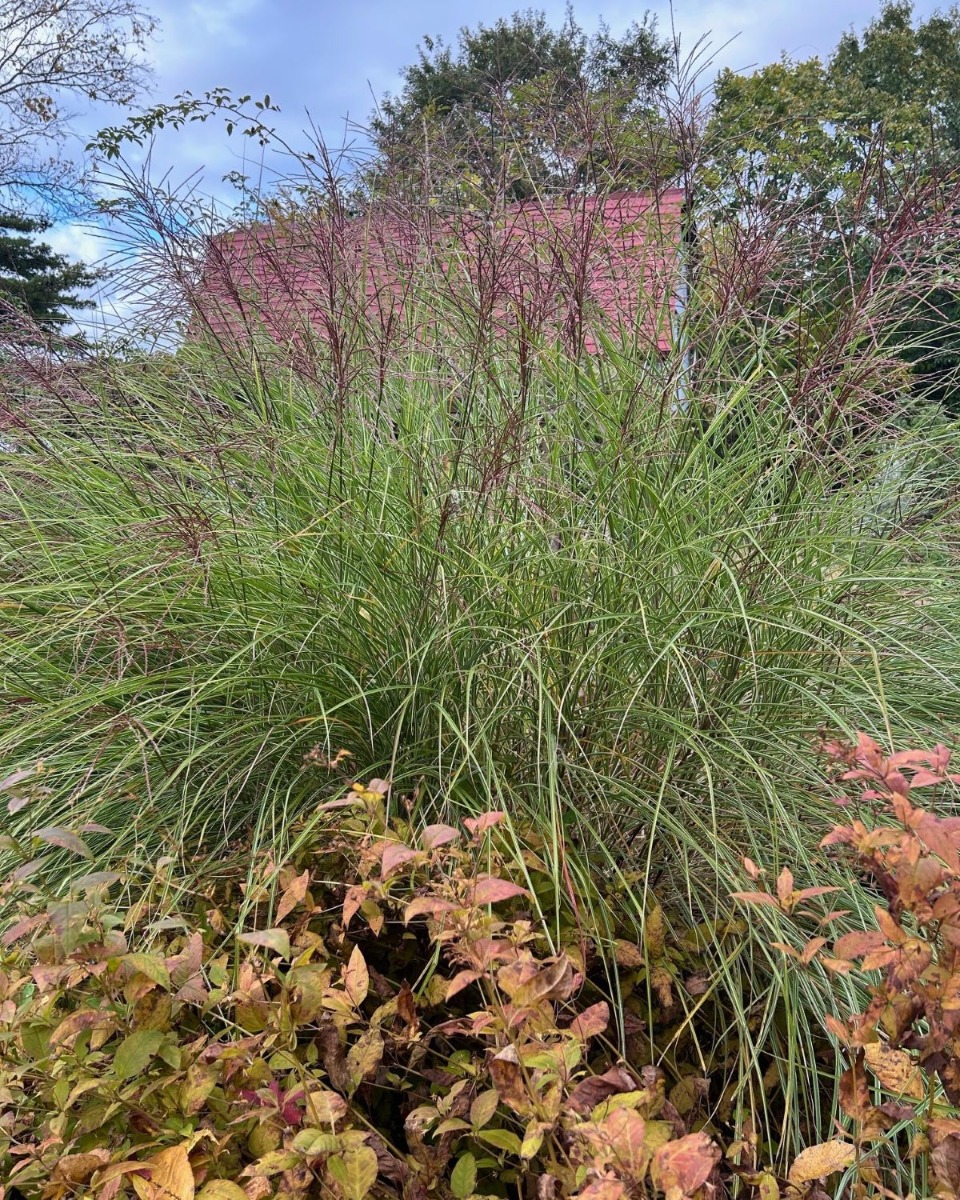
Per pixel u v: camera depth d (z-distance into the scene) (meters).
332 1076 1.24
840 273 2.54
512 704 1.93
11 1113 1.17
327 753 1.81
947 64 16.62
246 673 1.95
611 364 2.50
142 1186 0.97
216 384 2.78
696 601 2.06
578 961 1.37
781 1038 1.62
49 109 16.52
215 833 1.96
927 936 1.02
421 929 1.67
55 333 2.74
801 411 2.26
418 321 2.78
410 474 2.21
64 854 1.81
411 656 1.88
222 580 2.10
